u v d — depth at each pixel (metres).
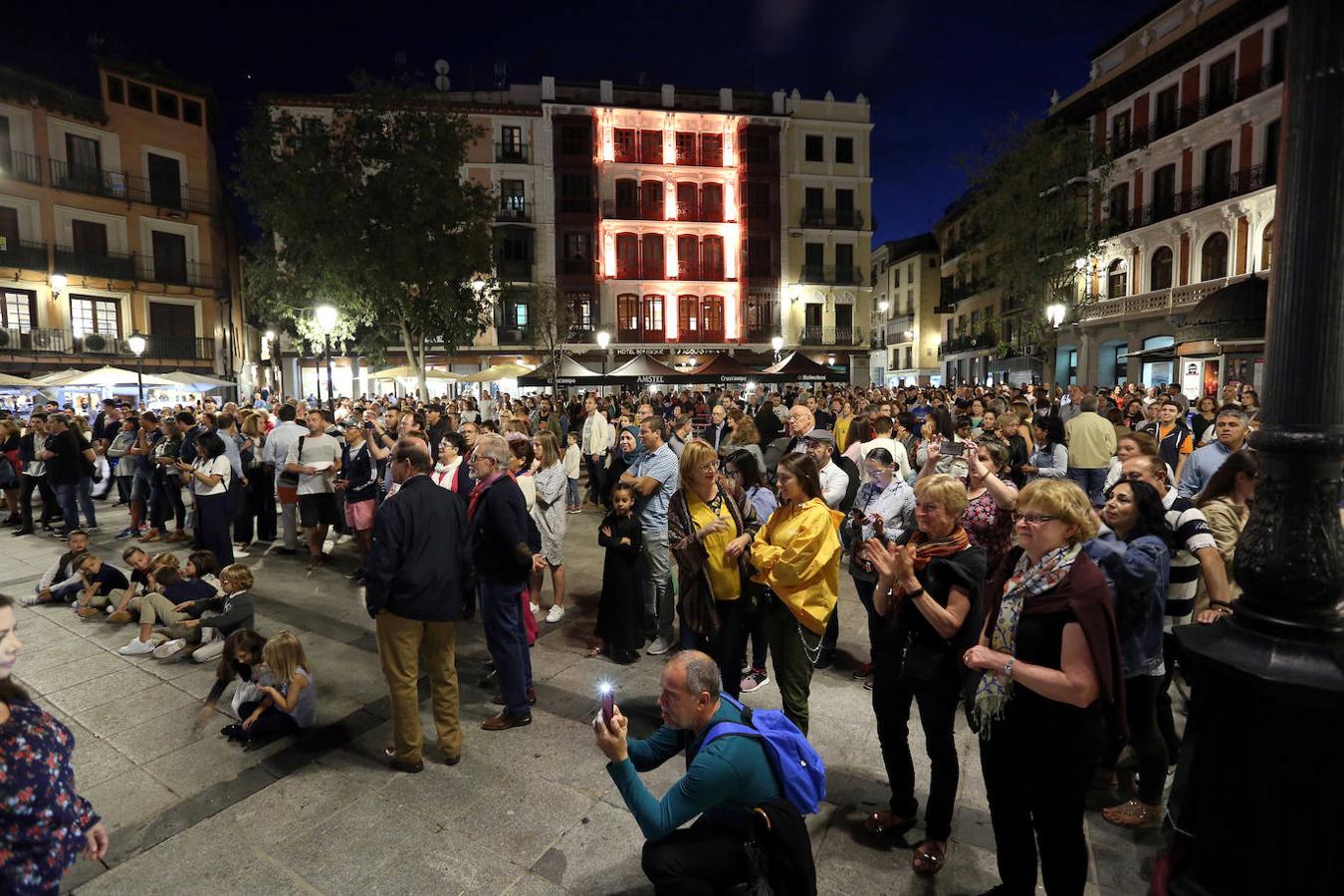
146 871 3.13
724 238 40.84
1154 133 26.62
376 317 20.73
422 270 19.52
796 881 2.31
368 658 5.53
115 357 29.30
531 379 20.44
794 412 5.96
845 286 41.41
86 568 6.68
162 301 31.03
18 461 10.62
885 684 3.16
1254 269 22.48
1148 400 14.23
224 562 7.82
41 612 6.71
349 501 7.65
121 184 29.52
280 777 3.88
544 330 35.56
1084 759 2.38
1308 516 1.71
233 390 35.09
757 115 39.75
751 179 40.25
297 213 18.33
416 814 3.52
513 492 4.35
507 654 4.35
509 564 4.32
